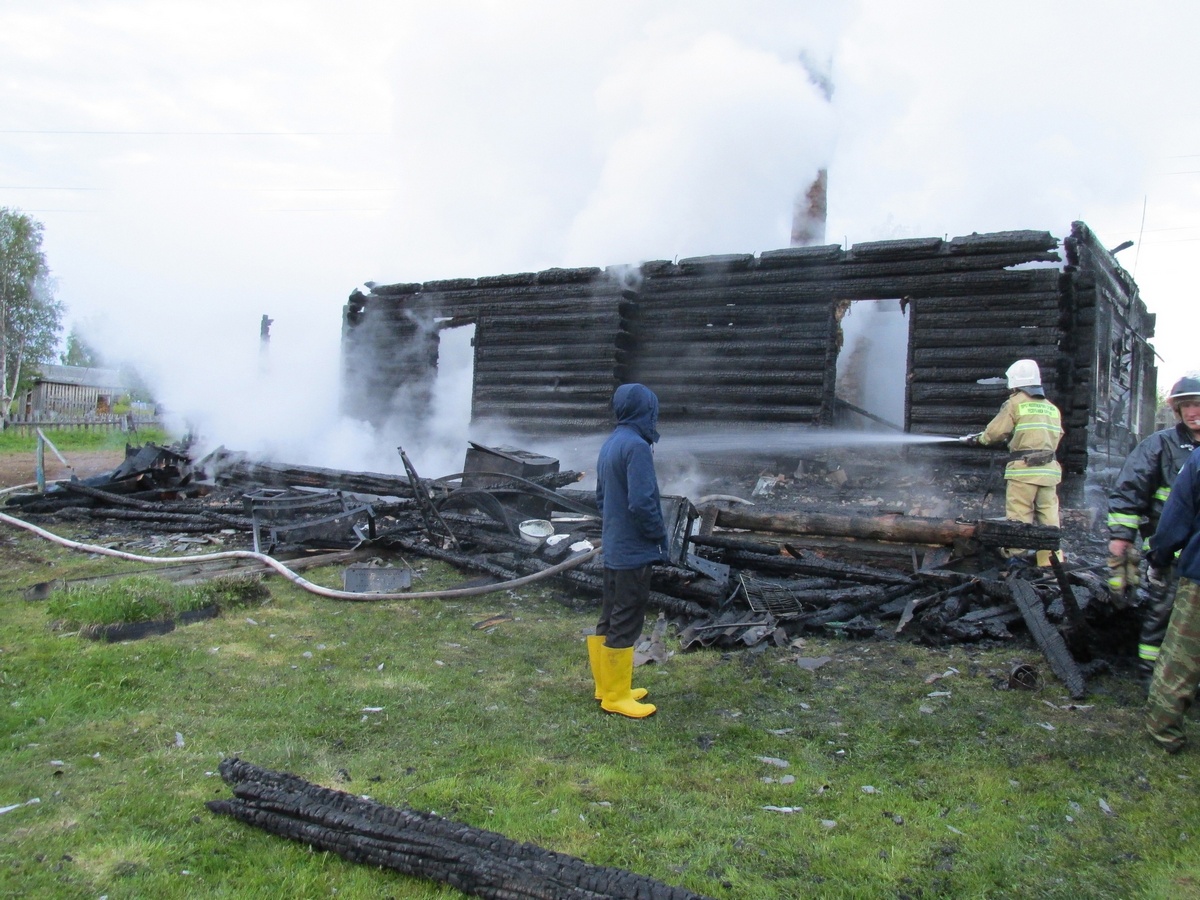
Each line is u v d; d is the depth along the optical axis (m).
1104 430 11.51
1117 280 12.31
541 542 6.96
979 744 3.75
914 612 5.46
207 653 4.83
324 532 7.49
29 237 30.88
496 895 2.47
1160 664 3.70
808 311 11.17
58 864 2.67
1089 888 2.66
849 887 2.65
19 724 3.73
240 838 2.89
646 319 12.45
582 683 4.55
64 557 7.48
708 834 2.96
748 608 5.75
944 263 10.25
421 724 3.92
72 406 31.34
